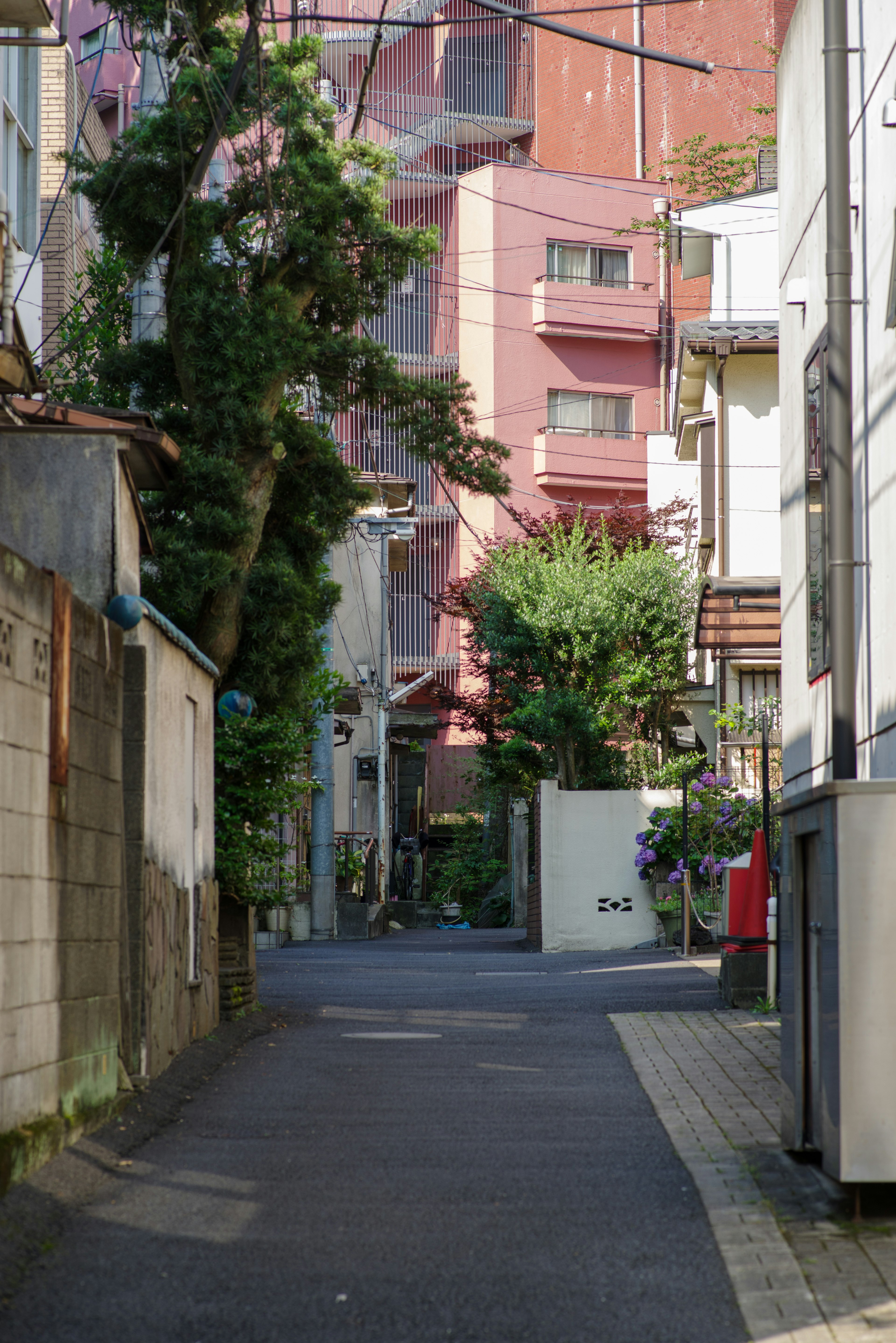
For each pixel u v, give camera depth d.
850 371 9.67
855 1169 5.70
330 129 14.95
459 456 15.92
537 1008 13.66
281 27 19.50
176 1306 4.66
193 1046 10.00
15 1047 5.87
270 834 15.58
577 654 27.30
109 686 7.67
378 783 34.25
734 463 26.06
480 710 32.88
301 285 14.90
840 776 9.45
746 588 21.09
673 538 32.34
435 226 15.38
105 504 8.46
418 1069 9.64
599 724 26.81
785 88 14.57
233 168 16.41
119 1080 7.70
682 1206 5.97
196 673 10.63
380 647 33.75
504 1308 4.69
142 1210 5.77
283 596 14.20
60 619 6.57
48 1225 5.42
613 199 45.84
